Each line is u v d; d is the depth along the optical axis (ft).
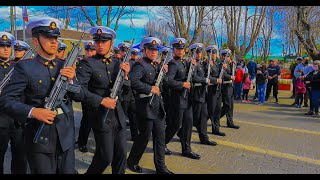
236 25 67.36
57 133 8.98
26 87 8.77
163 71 14.48
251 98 46.96
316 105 31.19
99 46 11.80
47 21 8.86
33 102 8.84
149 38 14.33
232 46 62.90
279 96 48.60
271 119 29.07
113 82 11.92
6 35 12.67
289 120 28.66
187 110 16.97
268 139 21.53
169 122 16.96
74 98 9.97
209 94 21.08
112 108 11.05
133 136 20.68
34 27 8.89
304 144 20.38
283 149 19.19
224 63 22.11
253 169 15.62
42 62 9.03
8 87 8.70
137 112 14.26
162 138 14.33
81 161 16.55
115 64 12.21
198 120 19.72
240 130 24.20
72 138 9.37
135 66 14.19
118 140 11.78
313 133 23.43
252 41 65.98
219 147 19.39
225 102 23.66
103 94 11.81
